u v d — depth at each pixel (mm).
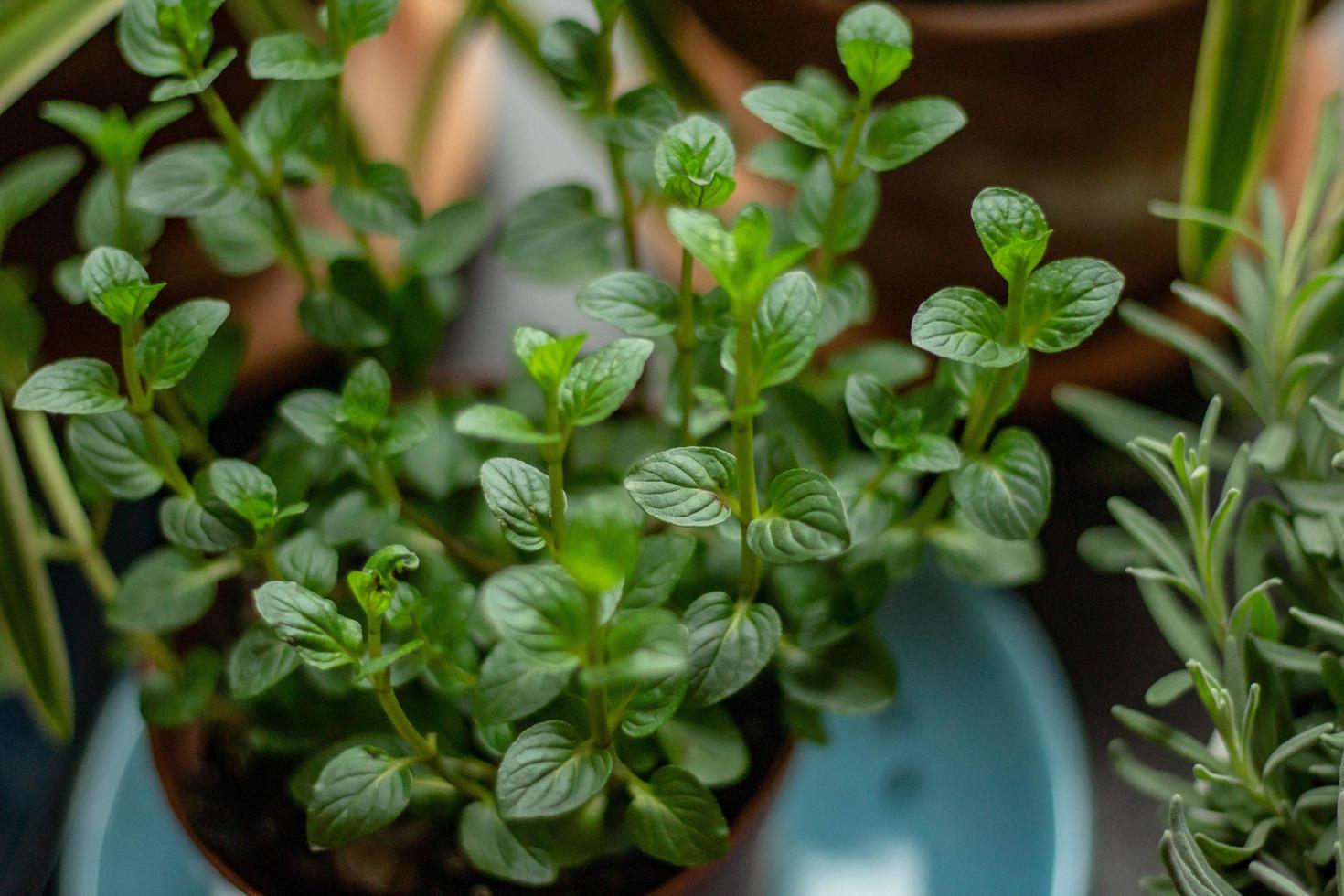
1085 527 732
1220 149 593
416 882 545
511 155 846
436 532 536
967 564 537
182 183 517
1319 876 504
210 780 562
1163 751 683
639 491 460
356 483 538
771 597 532
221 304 484
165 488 687
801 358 453
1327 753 510
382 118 683
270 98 514
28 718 712
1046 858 636
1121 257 673
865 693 513
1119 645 705
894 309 709
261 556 520
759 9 605
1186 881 462
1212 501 676
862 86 489
